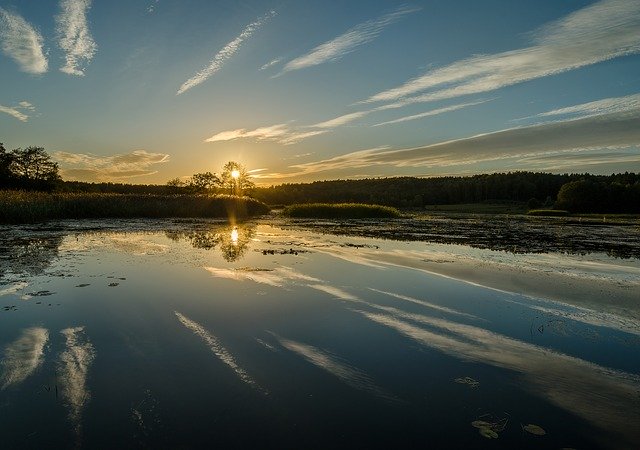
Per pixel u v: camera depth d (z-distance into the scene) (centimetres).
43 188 6500
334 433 393
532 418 424
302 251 1517
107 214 3403
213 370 519
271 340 621
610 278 1062
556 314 759
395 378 508
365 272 1118
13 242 1720
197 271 1116
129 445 369
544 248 1667
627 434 396
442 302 830
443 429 403
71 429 391
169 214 3741
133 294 869
